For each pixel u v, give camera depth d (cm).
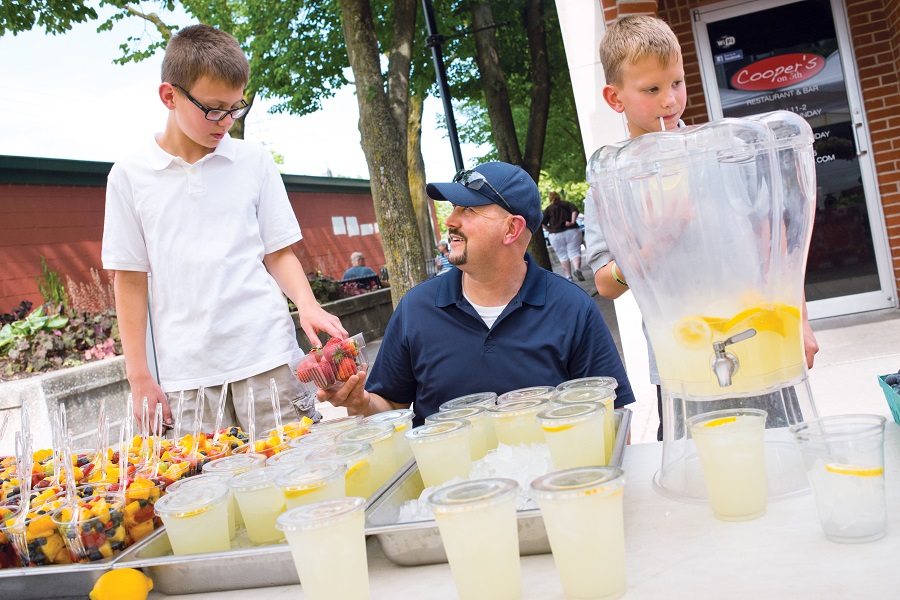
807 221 138
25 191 1197
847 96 619
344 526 118
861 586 103
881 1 604
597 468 118
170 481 178
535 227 224
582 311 225
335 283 1283
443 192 212
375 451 175
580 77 516
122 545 160
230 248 281
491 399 194
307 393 289
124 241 284
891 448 153
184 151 281
